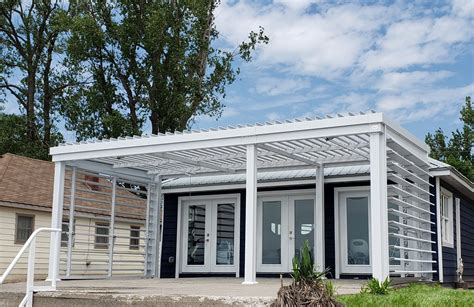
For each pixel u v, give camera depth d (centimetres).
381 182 890
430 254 1216
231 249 1499
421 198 1196
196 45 2830
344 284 976
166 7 2706
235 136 1028
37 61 2920
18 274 1680
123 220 1811
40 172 1958
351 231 1331
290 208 1415
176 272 1555
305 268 565
